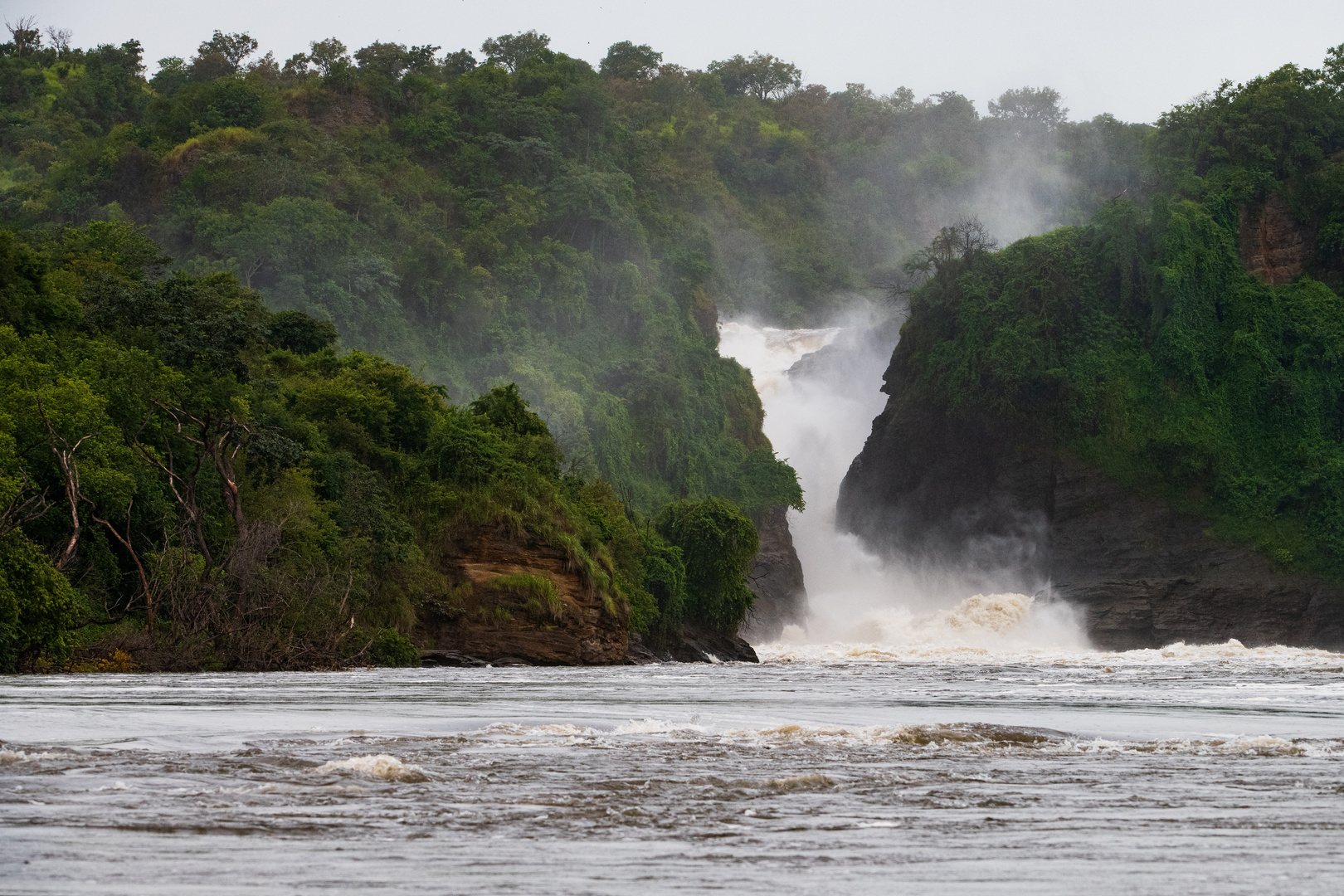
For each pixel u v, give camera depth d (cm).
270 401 6556
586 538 7400
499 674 4925
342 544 5812
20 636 3844
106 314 6081
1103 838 897
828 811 1021
